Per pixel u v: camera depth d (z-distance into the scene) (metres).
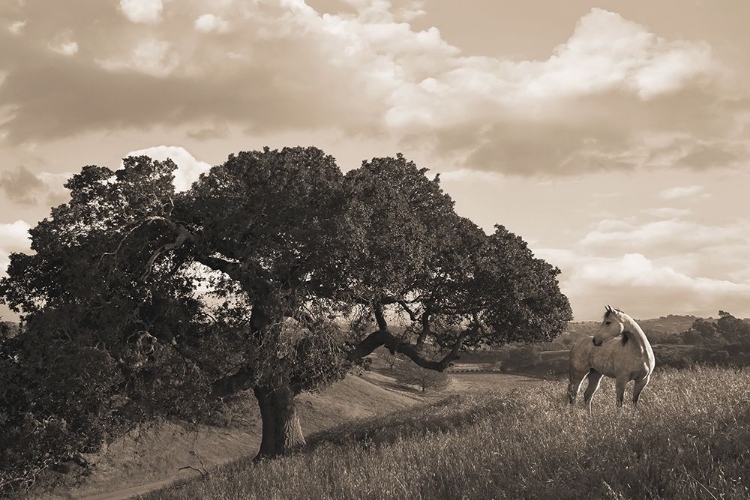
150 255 26.03
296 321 25.56
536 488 7.33
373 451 14.09
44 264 25.91
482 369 133.00
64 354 22.83
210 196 25.11
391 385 112.94
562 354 131.25
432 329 32.44
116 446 49.81
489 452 9.42
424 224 29.33
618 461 7.39
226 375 26.81
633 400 12.95
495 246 29.55
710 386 12.63
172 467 49.66
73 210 24.53
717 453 7.18
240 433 56.78
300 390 29.12
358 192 24.67
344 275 24.19
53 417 23.98
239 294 26.50
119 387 24.80
